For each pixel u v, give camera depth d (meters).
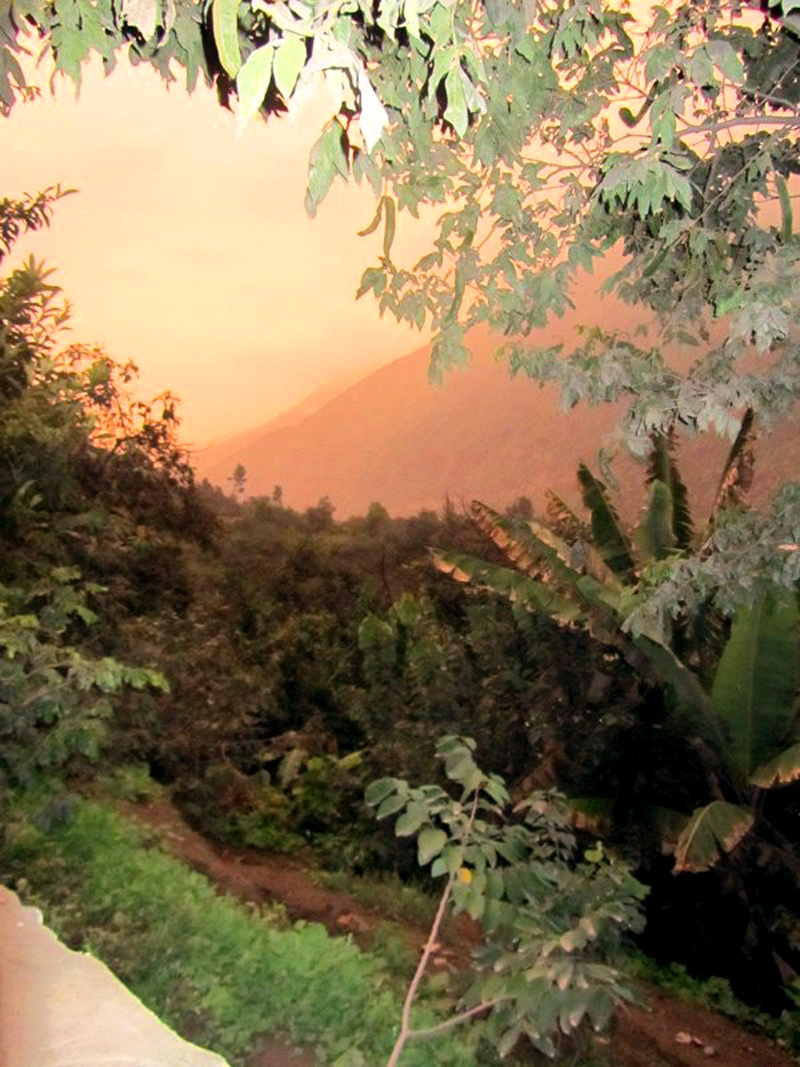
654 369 3.83
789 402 3.62
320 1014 4.89
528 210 3.58
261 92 1.71
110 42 2.74
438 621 17.06
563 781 10.71
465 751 4.11
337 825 12.37
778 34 3.33
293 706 16.23
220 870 8.38
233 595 17.69
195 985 4.91
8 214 9.37
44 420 10.30
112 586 10.72
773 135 3.31
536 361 3.80
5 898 3.62
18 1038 2.70
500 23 2.67
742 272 3.52
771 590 5.20
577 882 4.04
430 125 3.08
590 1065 5.61
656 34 3.14
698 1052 7.65
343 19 1.90
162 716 10.87
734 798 10.77
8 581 9.09
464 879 3.77
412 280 3.63
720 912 10.41
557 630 11.07
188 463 15.43
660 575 5.17
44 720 6.63
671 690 9.99
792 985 9.47
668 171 2.79
